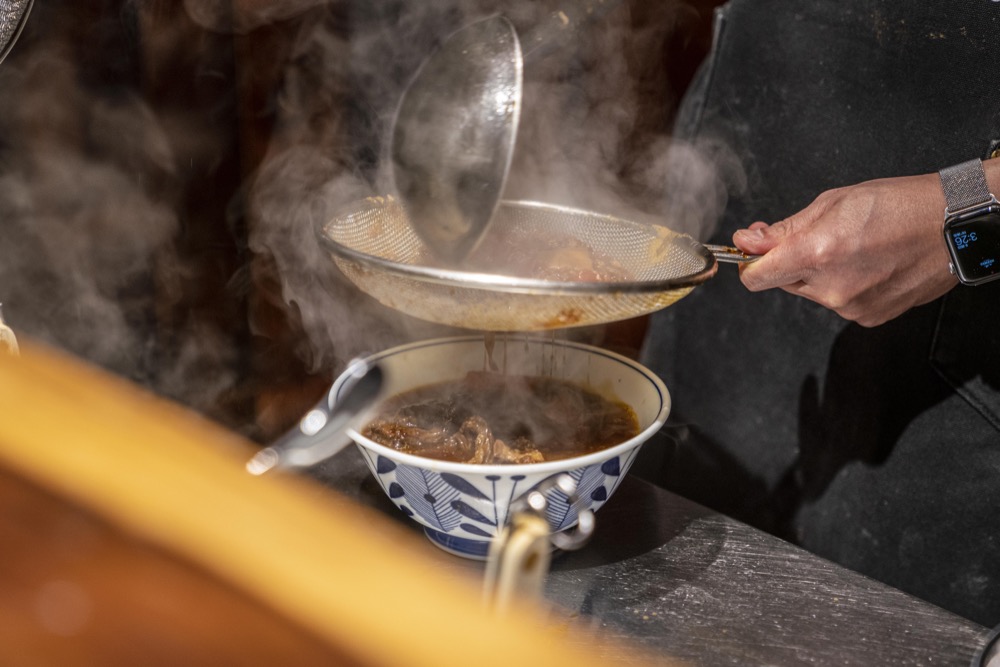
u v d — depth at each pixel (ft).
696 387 4.88
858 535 4.41
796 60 4.24
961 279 3.28
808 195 4.38
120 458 1.51
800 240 3.22
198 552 1.39
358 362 3.38
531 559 2.06
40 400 1.62
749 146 4.54
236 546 1.39
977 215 3.17
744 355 4.65
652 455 4.89
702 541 3.20
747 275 3.33
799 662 2.60
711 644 2.67
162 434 1.59
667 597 2.89
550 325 2.98
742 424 4.74
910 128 3.96
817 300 3.43
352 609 1.28
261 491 1.52
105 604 1.35
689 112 4.82
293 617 1.30
